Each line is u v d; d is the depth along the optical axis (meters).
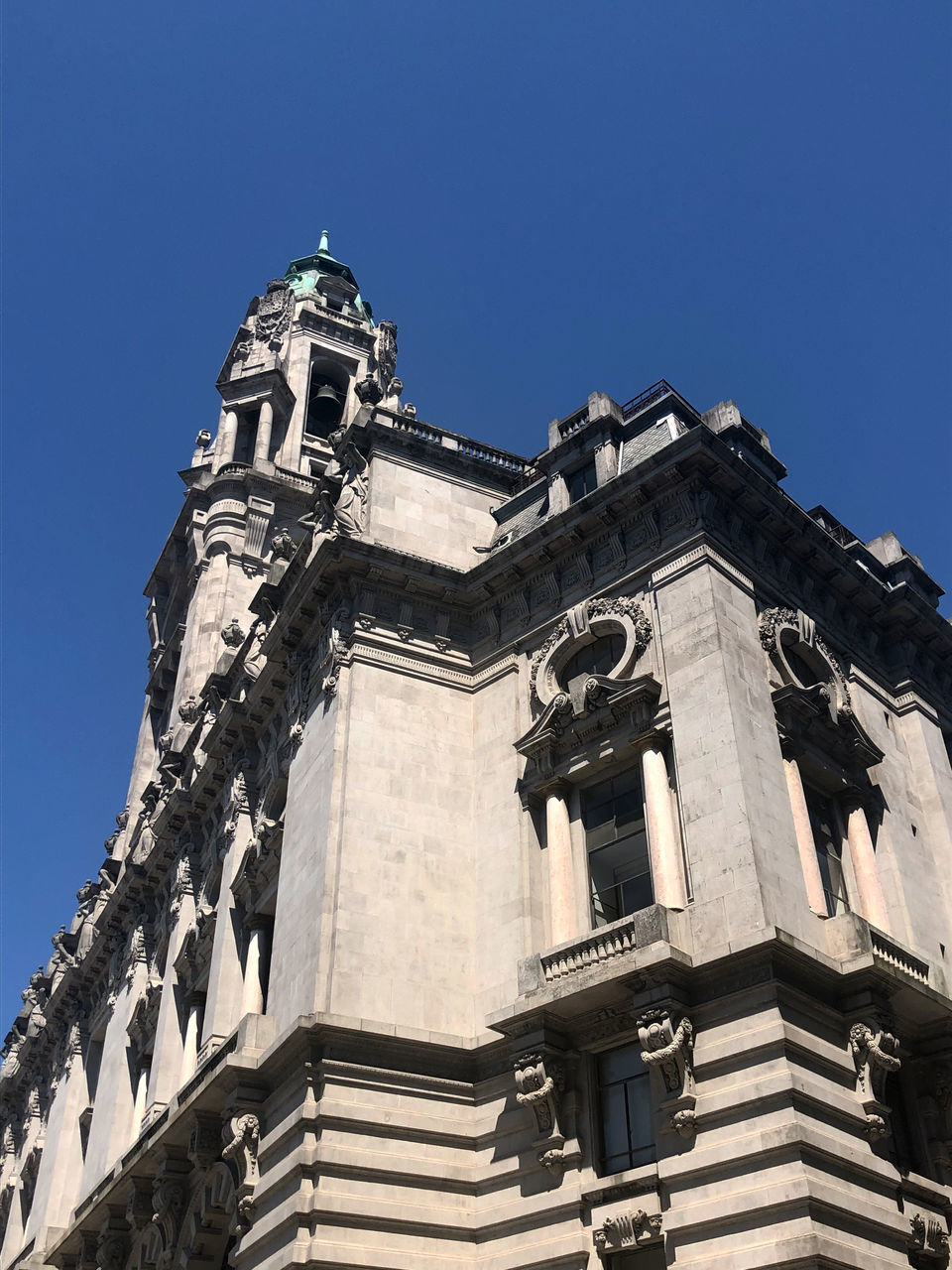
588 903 28.33
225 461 63.75
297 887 31.02
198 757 46.16
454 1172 26.53
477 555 37.00
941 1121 26.03
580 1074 26.03
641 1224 23.08
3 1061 74.81
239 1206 27.44
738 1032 23.17
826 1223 20.92
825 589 33.69
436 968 29.05
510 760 31.67
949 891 31.66
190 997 40.50
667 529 30.61
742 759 25.92
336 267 80.94
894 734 34.03
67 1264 44.72
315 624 35.22
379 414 38.50
